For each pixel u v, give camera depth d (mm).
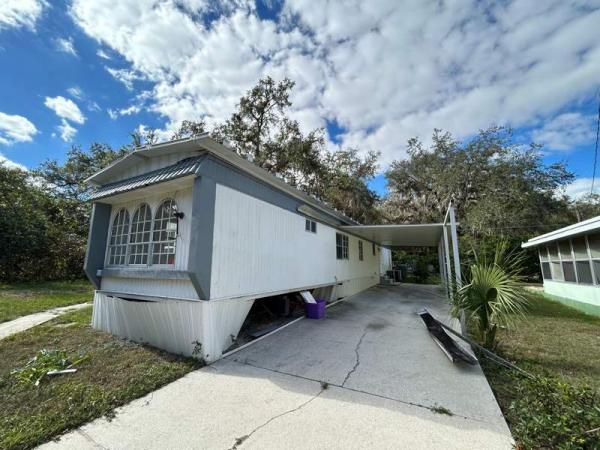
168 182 4480
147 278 4953
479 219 15219
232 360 4043
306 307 7031
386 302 9320
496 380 3363
